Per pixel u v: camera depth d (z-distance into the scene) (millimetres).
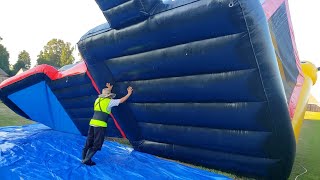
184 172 4855
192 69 4453
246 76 3924
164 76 4945
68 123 8812
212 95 4496
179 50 4371
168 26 4203
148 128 6000
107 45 5234
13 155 5383
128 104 5984
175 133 5523
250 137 4445
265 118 4094
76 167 4859
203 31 3938
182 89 4793
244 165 4812
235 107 4344
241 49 3727
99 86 6156
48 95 8438
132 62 5137
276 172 4531
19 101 8227
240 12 3473
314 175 5121
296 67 6598
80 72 7090
